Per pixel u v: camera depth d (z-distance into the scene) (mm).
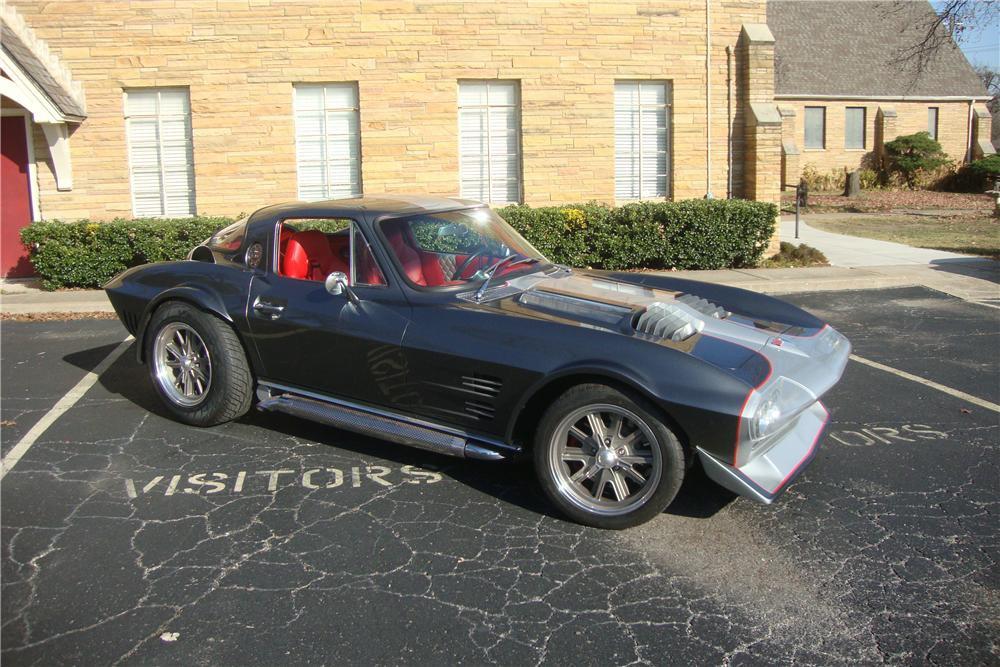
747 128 12211
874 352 7281
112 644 2865
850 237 16641
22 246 11141
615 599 3203
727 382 3473
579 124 11688
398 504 4031
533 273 4773
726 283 10586
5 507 3947
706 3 11805
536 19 11352
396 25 11055
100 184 11016
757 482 3586
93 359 6828
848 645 2910
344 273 4871
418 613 3088
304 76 11023
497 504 4047
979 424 5285
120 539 3631
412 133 11297
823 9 32969
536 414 4035
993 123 42469
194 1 10750
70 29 10672
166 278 5168
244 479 4309
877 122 31406
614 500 3822
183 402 5086
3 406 5512
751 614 3107
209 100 10945
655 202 11758
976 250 14250
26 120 10828
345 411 4551
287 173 11188
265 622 3010
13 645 2852
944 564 3479
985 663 2811
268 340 4727
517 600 3188
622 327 3926
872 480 4379
